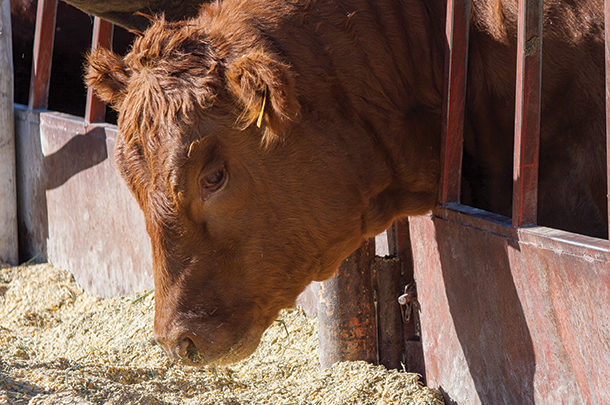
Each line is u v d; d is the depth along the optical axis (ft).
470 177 12.91
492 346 10.79
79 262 23.57
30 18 27.81
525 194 9.74
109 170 21.49
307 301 17.24
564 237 8.94
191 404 12.41
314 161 10.76
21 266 25.39
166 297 10.61
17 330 20.21
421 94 12.25
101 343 17.99
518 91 9.64
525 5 9.37
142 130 10.17
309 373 14.49
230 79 9.80
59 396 11.56
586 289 8.46
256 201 10.50
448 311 12.14
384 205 11.97
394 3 11.97
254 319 10.89
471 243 10.98
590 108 11.62
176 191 10.02
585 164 11.82
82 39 27.45
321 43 11.24
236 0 11.38
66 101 28.25
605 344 8.26
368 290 14.07
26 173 26.23
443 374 12.60
